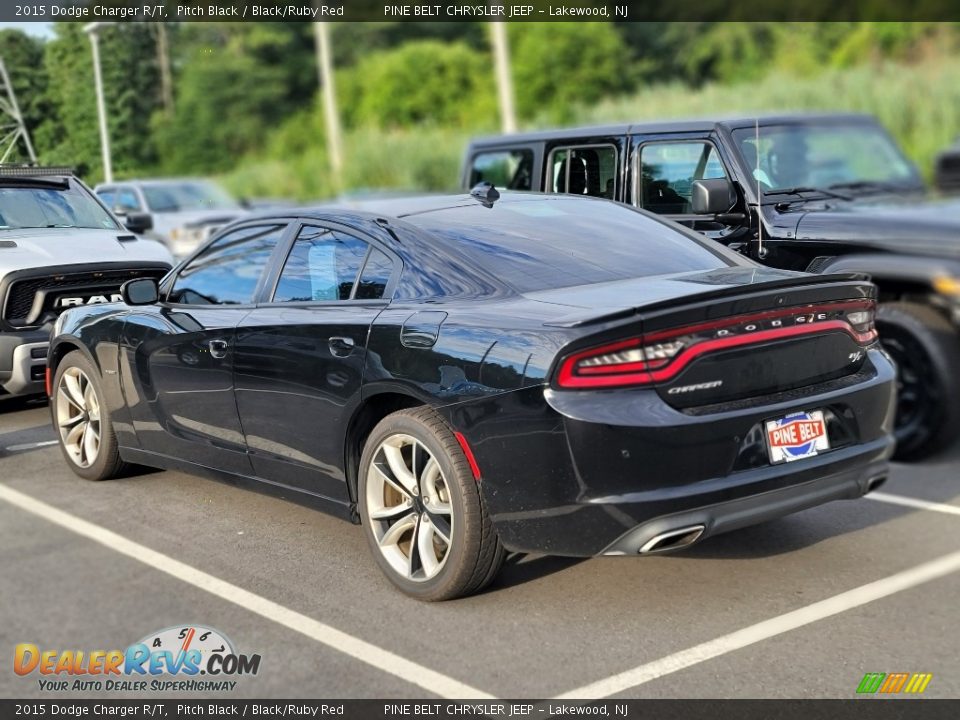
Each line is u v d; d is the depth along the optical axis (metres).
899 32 37.69
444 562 4.22
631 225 5.11
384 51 55.81
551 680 3.70
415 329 4.28
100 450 6.05
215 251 5.47
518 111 45.81
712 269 4.71
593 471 3.81
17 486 6.11
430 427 4.18
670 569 4.67
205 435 5.35
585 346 3.81
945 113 23.66
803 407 4.09
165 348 5.46
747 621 4.14
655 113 32.94
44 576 4.71
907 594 4.37
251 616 4.26
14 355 7.33
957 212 6.36
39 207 8.45
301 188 44.34
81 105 12.62
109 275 7.71
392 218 4.81
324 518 5.45
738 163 6.99
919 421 6.17
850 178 7.53
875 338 4.51
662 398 3.86
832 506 5.52
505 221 4.91
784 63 41.84
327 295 4.82
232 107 51.38
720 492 3.88
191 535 5.21
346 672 3.78
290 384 4.77
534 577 4.59
